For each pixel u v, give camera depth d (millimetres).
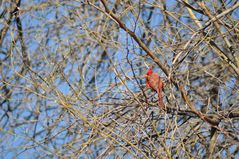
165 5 13812
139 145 11352
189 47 12742
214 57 13867
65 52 14086
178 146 11492
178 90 11914
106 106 12055
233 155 12867
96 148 12805
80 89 12156
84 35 14555
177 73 12430
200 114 11758
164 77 11695
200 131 12742
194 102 13320
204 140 12672
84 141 12562
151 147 11211
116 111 11953
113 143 11875
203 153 12914
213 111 12086
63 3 15055
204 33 12391
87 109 11766
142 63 13297
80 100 11820
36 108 14172
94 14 14945
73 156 12031
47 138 12672
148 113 11484
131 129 11797
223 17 12797
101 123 11461
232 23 12742
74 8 15094
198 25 12953
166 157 10891
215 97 13484
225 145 12398
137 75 12734
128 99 11914
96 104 11812
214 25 12328
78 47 14727
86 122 11359
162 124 12289
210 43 12547
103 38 13062
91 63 14852
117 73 11258
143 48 11648
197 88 13398
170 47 12414
